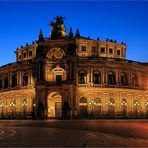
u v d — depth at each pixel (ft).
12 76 406.41
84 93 367.66
